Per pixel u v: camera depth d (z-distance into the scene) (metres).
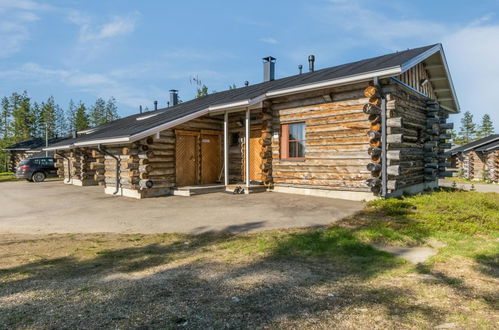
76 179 16.73
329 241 5.12
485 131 74.38
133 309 2.81
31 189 14.57
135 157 10.88
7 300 3.01
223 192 11.34
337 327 2.49
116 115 67.75
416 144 10.77
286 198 9.73
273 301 2.98
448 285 3.34
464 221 6.39
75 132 23.64
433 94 13.08
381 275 3.67
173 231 6.09
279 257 4.41
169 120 10.89
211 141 13.04
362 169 9.13
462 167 26.98
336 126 9.70
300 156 10.84
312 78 10.70
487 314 2.69
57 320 2.60
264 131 11.33
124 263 4.19
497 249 4.55
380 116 8.66
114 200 10.26
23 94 58.47
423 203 8.08
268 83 15.62
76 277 3.65
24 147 33.69
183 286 3.36
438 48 10.39
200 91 37.12
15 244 5.27
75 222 7.10
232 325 2.53
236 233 5.80
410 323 2.54
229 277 3.63
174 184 11.57
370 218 6.66
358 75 8.48
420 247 4.90
